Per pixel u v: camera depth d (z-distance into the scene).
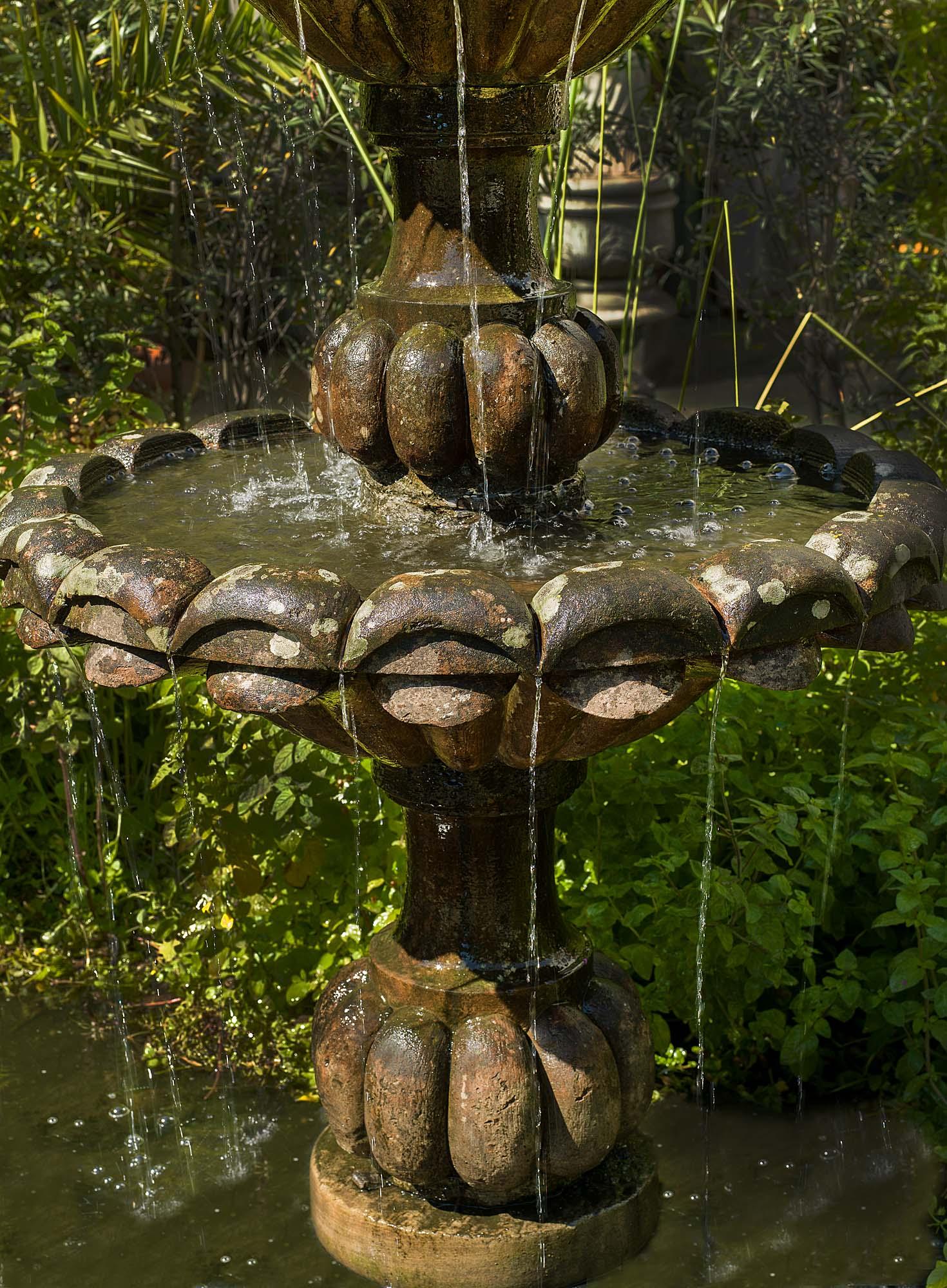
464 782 2.89
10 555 2.63
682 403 4.96
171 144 5.99
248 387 6.69
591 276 7.96
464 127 2.77
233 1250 3.14
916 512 2.77
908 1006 3.47
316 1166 3.20
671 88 6.74
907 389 5.46
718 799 3.78
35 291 5.58
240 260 6.38
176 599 2.41
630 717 2.35
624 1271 3.05
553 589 2.32
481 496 2.86
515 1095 2.88
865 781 3.71
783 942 3.42
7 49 5.61
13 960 4.39
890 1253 3.08
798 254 7.05
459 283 2.86
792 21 5.77
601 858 3.78
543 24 2.59
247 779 3.86
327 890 3.96
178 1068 3.87
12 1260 3.11
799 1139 3.48
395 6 2.55
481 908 3.04
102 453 3.31
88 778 4.55
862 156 6.07
